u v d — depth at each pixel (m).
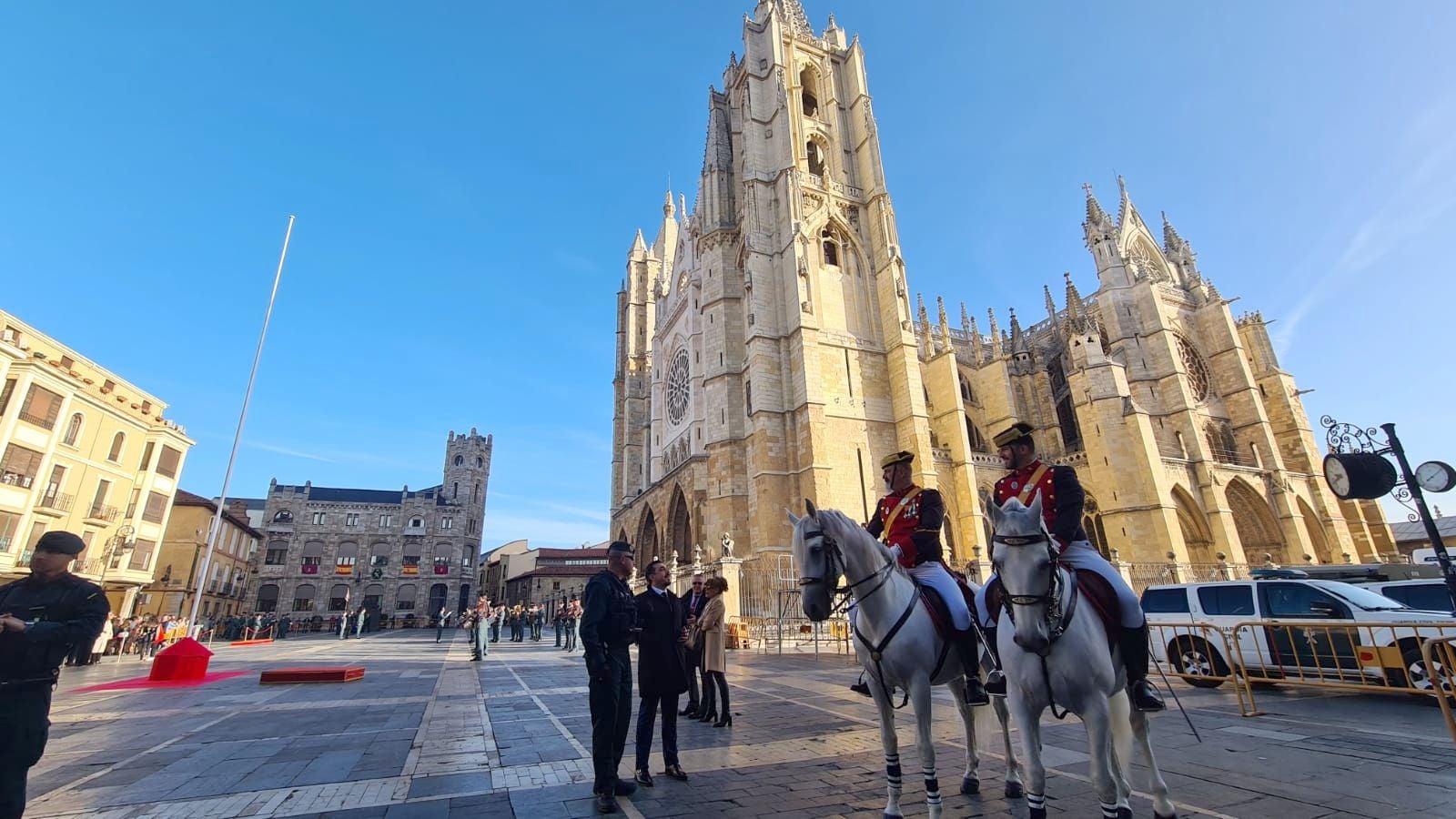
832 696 13.82
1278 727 9.94
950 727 10.48
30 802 6.52
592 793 6.89
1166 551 38.56
